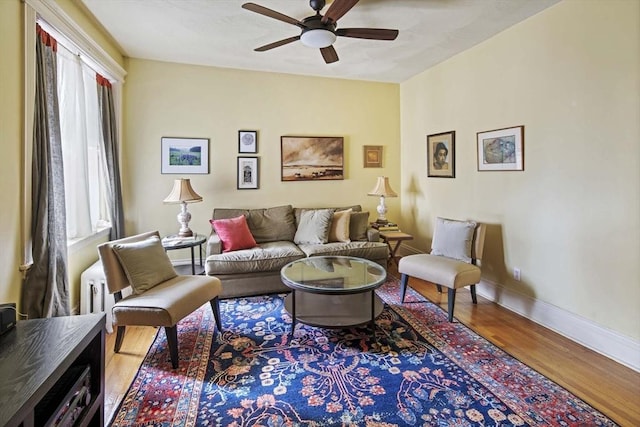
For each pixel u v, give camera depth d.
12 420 0.93
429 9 2.73
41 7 2.20
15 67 2.02
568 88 2.58
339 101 4.75
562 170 2.65
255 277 3.47
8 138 1.98
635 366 2.20
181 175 4.18
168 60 4.01
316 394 1.93
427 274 3.06
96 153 3.43
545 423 1.70
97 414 1.54
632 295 2.23
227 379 2.08
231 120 4.32
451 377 2.09
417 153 4.64
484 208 3.47
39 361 1.19
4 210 1.96
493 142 3.31
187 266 4.20
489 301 3.35
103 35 3.26
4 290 1.97
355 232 4.18
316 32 2.48
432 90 4.27
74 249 2.80
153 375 2.12
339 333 2.67
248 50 3.67
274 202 4.55
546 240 2.80
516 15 2.84
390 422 1.71
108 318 2.79
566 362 2.26
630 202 2.22
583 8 2.45
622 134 2.25
